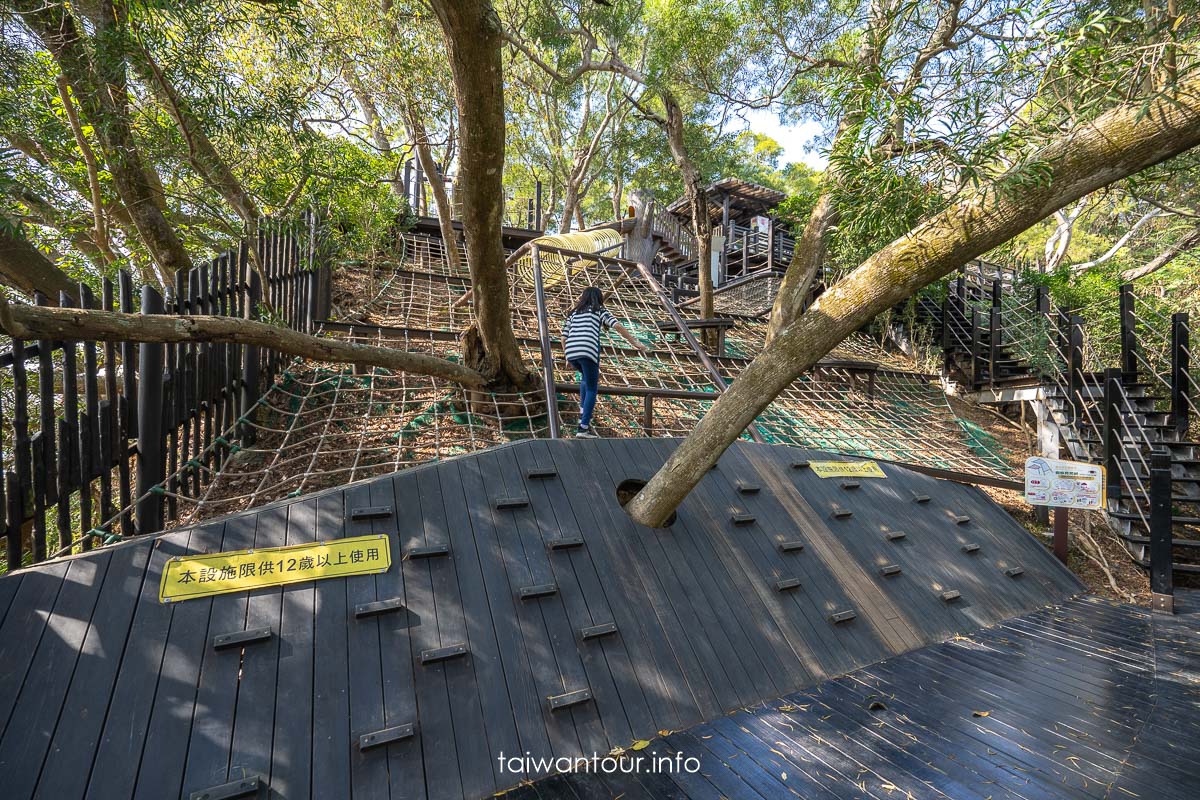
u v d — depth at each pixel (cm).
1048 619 422
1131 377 721
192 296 379
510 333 538
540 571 318
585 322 538
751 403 339
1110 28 304
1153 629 404
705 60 884
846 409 819
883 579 412
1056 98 291
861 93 313
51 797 189
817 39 886
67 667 219
